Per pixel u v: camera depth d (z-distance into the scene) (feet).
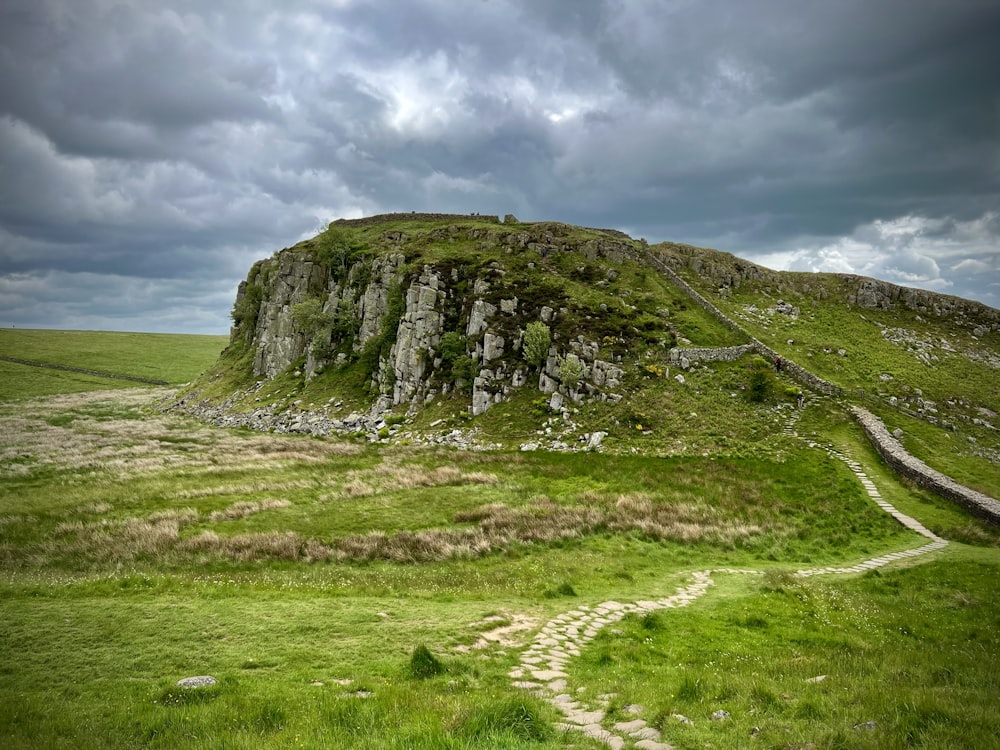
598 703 40.24
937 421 174.09
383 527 110.01
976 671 45.60
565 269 273.13
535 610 69.67
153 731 35.24
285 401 260.01
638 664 50.83
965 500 116.78
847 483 131.13
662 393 188.14
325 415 235.20
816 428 166.09
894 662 48.75
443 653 52.90
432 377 226.58
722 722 33.94
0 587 72.69
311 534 105.29
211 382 332.80
